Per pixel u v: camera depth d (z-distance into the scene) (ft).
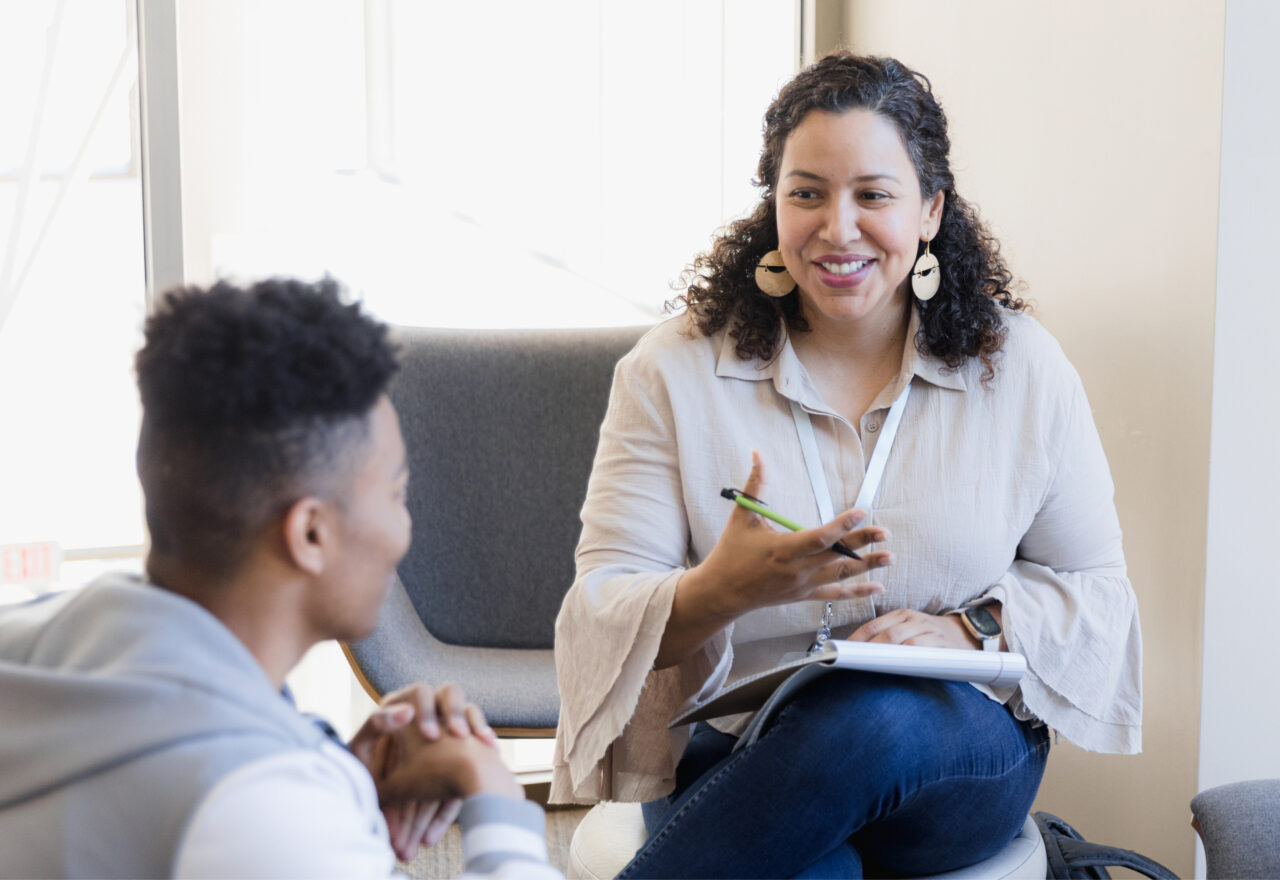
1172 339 6.31
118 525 9.09
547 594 7.87
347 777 2.89
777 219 5.10
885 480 5.13
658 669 4.93
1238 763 6.28
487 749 3.31
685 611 4.64
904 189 4.95
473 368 7.93
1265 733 6.30
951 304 5.14
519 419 7.91
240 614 2.90
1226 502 6.13
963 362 5.17
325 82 8.70
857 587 4.45
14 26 8.50
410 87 8.84
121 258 8.87
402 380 7.82
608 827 5.63
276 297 2.86
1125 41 6.58
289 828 2.53
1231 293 6.03
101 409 8.95
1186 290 6.21
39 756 2.59
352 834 2.65
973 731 4.69
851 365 5.31
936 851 4.86
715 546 4.91
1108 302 6.79
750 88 9.55
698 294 5.40
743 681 4.51
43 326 8.78
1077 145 6.99
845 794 4.41
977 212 5.43
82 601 2.89
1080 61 6.95
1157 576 6.48
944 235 5.21
